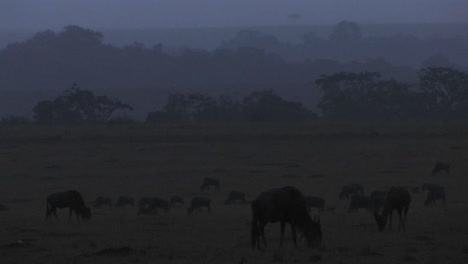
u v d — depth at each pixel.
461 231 66.00
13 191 117.38
